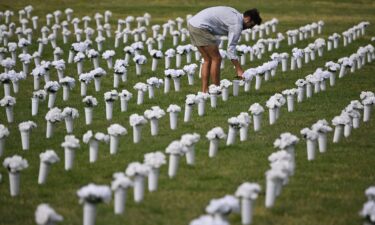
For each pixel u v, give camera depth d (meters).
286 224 10.17
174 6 43.03
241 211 10.59
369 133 16.05
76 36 32.09
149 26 35.81
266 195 10.94
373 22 38.03
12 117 17.50
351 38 31.95
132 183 10.62
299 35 32.28
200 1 45.88
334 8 43.84
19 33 30.30
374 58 27.97
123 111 18.38
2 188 12.37
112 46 29.62
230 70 24.66
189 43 30.28
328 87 21.98
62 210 10.92
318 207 10.95
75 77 23.48
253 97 20.00
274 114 16.80
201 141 15.04
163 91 21.02
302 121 17.08
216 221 8.65
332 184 12.22
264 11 41.75
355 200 11.35
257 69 21.11
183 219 10.38
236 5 44.34
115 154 14.19
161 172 12.88
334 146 14.85
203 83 19.83
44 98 18.52
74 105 19.34
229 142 14.69
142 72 24.12
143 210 10.76
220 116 17.50
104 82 22.50
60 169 13.34
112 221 10.29
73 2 44.22
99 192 9.70
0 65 25.33
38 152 14.67
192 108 18.53
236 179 12.38
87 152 14.50
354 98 20.16
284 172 11.23
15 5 42.44
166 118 17.47
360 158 13.93
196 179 12.42
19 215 10.85
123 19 37.88
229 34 19.25
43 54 27.89
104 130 16.33
